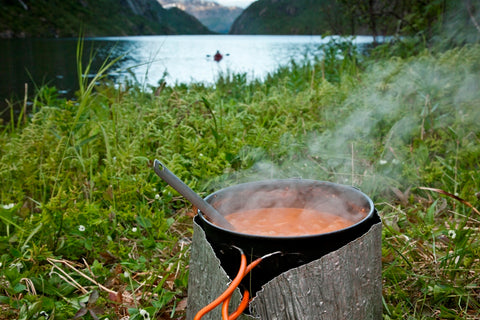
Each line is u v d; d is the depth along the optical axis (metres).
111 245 2.30
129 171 2.98
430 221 2.42
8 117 5.85
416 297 1.90
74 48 19.19
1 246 2.24
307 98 4.32
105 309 1.93
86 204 2.54
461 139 3.48
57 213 2.40
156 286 2.06
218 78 6.91
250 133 3.66
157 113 3.86
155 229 2.51
